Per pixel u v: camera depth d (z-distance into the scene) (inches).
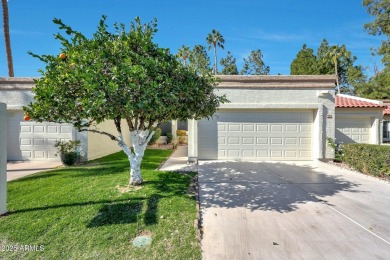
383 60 932.0
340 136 557.0
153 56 229.5
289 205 223.0
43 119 222.7
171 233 167.3
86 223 180.2
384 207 218.1
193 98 231.5
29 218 188.7
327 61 1576.0
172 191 249.1
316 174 344.8
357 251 149.1
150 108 203.3
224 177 322.3
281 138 456.1
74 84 213.6
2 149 194.9
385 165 318.0
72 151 422.6
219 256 144.3
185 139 855.7
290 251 149.3
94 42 219.0
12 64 665.6
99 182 279.9
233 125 456.1
